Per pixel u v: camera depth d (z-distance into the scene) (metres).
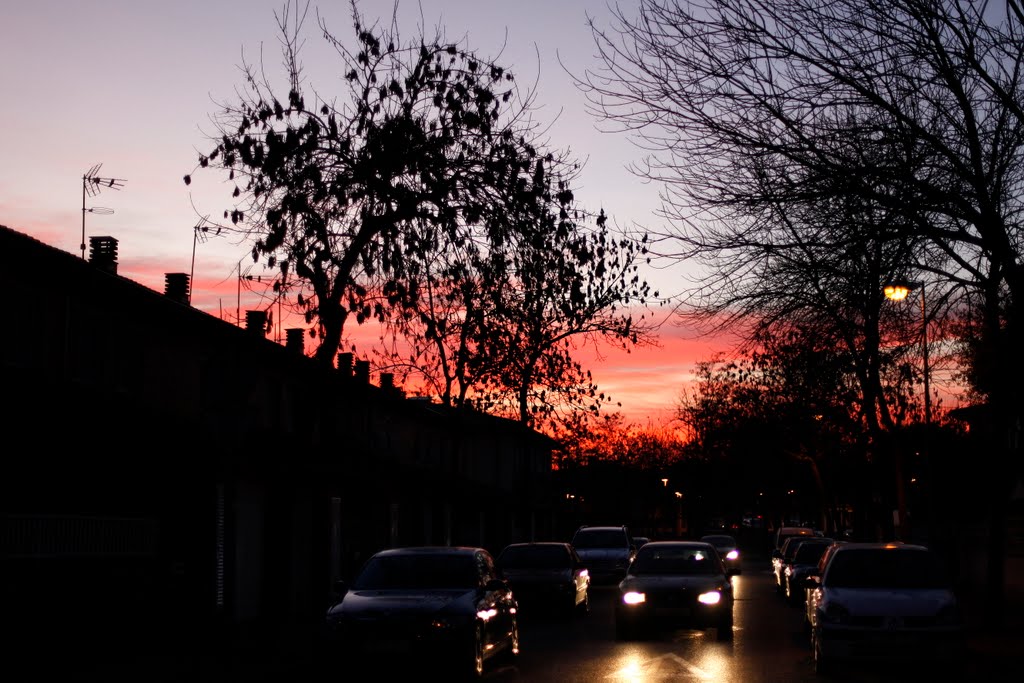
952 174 14.10
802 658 17.88
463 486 45.59
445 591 15.66
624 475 96.56
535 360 28.03
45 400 17.17
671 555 22.58
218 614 16.42
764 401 51.78
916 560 16.56
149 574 19.44
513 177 18.55
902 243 14.06
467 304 19.30
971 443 33.00
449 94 18.56
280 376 28.11
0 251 17.73
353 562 32.19
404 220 18.64
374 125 18.27
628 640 21.19
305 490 28.86
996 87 13.65
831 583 16.38
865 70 13.60
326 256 17.95
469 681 14.92
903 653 14.94
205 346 24.53
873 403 26.58
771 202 13.74
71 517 17.19
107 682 13.56
